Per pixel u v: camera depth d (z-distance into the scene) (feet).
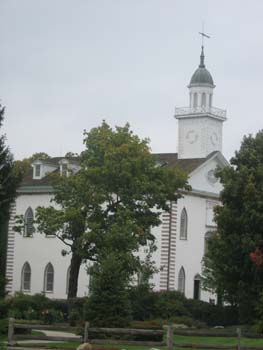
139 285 216.33
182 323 209.26
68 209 215.10
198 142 307.37
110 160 214.48
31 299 214.48
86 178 217.36
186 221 280.72
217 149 313.73
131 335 138.31
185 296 257.55
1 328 135.54
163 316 216.13
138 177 217.15
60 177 223.71
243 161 192.85
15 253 289.53
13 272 289.33
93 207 218.38
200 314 228.43
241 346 132.05
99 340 127.03
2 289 169.48
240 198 188.44
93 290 148.05
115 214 216.33
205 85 310.86
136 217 219.61
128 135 221.05
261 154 192.03
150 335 136.77
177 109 312.50
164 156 313.12
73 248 218.18
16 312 192.54
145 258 249.55
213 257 192.85
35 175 291.38
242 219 184.44
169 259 271.28
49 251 283.18
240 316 196.03
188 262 280.51
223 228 188.75
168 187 222.07
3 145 210.38
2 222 215.10
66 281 278.05
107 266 149.89
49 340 128.47
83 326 140.36
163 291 243.19
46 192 283.59
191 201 282.77
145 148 220.64
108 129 222.69
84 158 222.48
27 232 288.30
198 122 308.60
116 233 205.36
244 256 185.06
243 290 185.37
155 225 223.71
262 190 183.01
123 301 147.54
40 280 284.00
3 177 203.62
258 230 183.42
